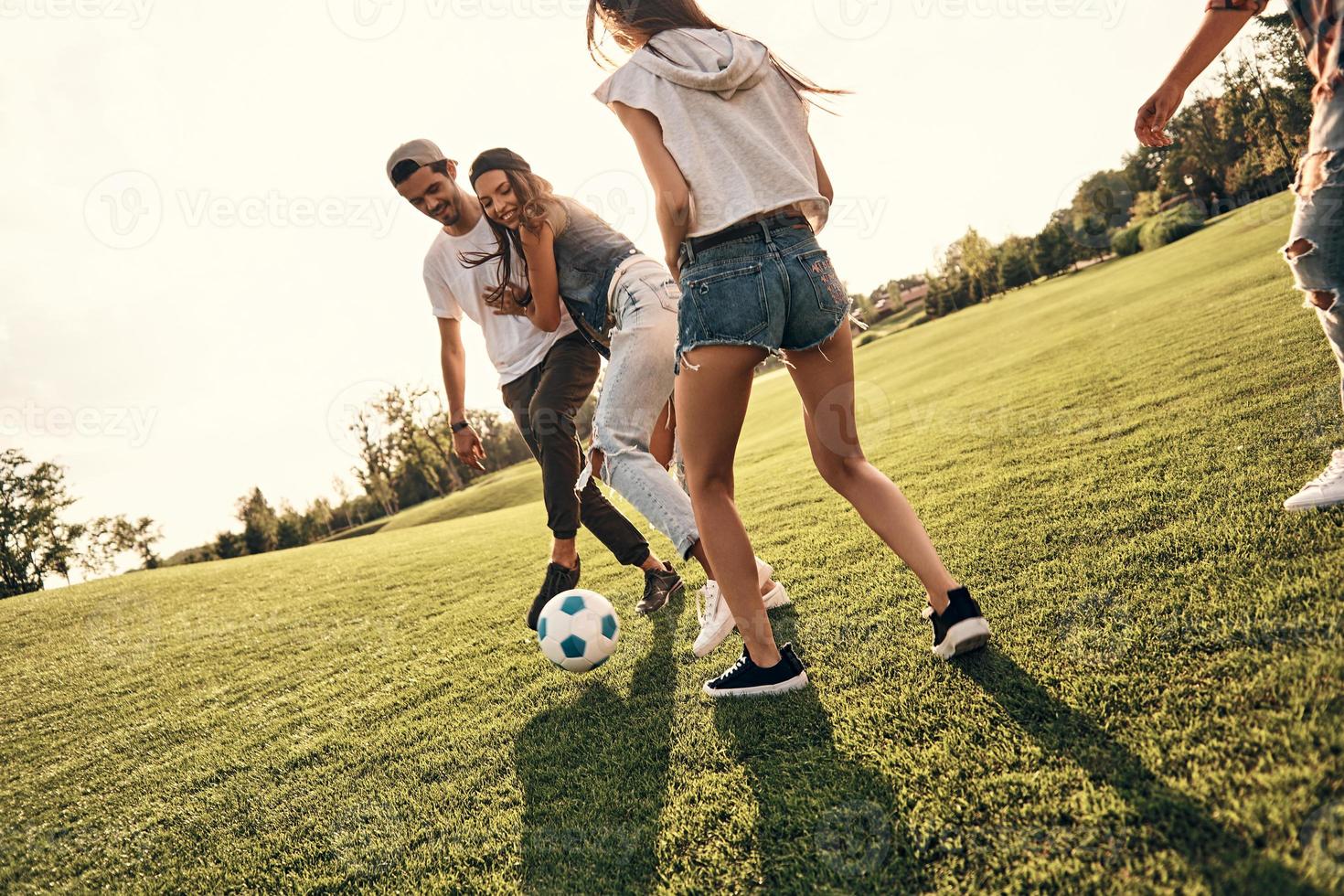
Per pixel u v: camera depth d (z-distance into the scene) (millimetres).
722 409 1567
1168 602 1575
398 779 1811
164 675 3527
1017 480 3061
